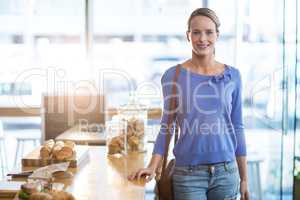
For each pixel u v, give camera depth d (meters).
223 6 4.56
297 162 2.95
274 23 3.34
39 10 4.62
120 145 2.60
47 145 2.36
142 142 2.67
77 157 2.34
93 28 4.66
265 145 3.67
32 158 2.30
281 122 3.09
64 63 4.66
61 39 4.65
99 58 4.69
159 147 2.17
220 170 2.08
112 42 4.68
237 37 4.46
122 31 4.68
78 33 4.66
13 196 1.86
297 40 2.92
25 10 4.62
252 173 3.94
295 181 2.94
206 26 2.04
